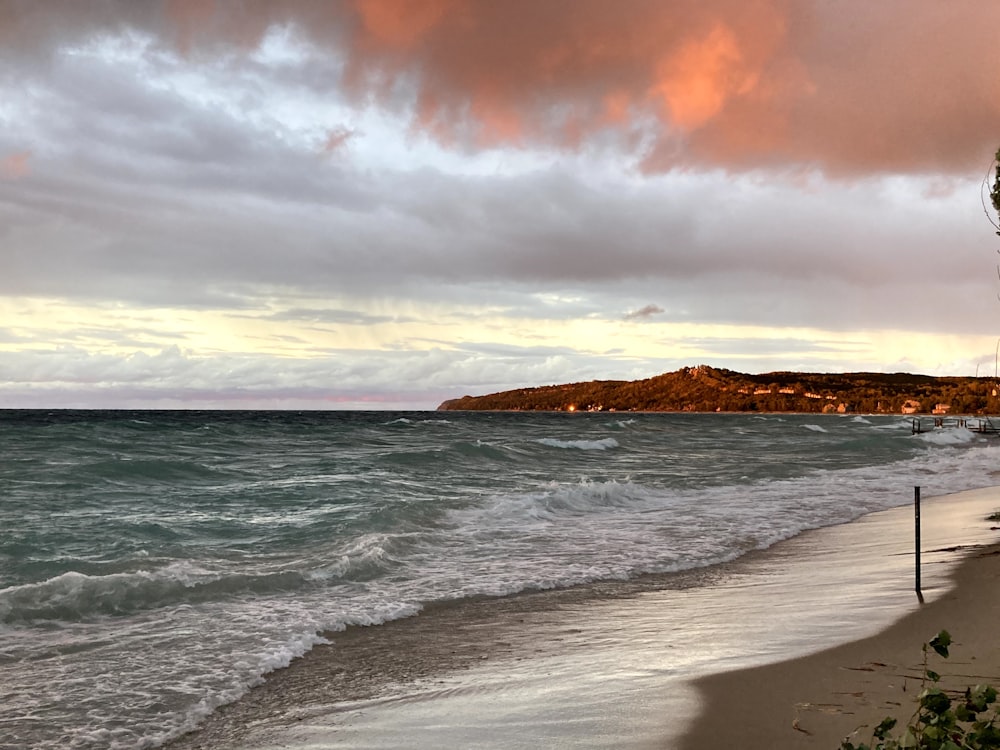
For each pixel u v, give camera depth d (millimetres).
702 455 39344
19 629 8000
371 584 10406
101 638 7801
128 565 11031
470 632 8250
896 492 22625
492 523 15844
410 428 64125
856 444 48031
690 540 14234
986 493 21641
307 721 5711
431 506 17031
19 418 75625
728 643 7332
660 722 5258
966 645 6684
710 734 4988
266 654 7340
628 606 9352
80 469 22422
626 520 16703
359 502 18469
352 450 36219
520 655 7367
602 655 7207
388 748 5090
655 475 27875
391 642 7879
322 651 7559
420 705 5973
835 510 18594
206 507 17312
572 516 17188
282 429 54969
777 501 20359
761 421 118125
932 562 11062
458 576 11000
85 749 5301
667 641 7590
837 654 6637
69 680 6613
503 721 5496
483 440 46656
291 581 10344
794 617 8258
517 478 25891
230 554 12141
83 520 14734
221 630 8109
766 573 11328
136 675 6750
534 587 10406
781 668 6332
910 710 5145
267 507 17469
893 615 7980
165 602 9148
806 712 5281
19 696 6238
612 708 5609
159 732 5570
